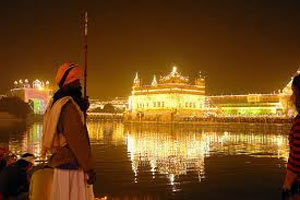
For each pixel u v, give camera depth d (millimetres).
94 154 29312
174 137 48250
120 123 101625
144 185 17250
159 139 44875
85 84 7969
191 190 16312
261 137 48844
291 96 5422
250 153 30250
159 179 18750
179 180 18516
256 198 14953
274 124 67312
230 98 108625
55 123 5293
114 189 16422
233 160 25922
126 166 23078
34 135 45938
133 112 104250
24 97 115375
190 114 97312
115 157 27484
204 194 15547
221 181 18156
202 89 101562
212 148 34219
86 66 8047
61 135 5379
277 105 99062
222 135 52781
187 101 97000
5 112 95812
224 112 107750
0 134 47469
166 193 15633
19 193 9656
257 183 17922
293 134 5008
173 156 28172
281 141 42094
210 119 79688
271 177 19406
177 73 97375
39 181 6477
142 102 102375
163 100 96875
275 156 28250
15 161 10656
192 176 19719
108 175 19844
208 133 57719
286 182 5074
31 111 106875
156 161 25359
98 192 15773
